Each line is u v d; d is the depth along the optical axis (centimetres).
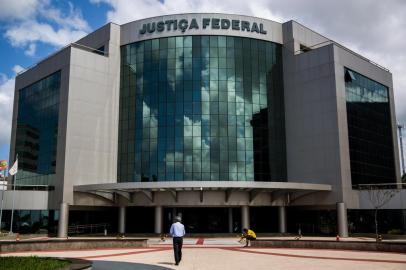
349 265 2138
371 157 6041
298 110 5903
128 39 6119
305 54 5906
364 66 6256
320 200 5456
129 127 5891
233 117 5647
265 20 6062
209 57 5756
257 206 5606
